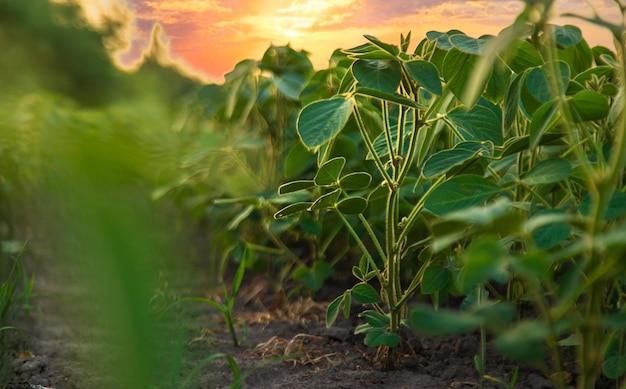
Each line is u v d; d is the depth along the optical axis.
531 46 1.35
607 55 1.64
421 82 1.45
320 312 2.64
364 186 1.67
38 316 2.43
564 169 1.13
